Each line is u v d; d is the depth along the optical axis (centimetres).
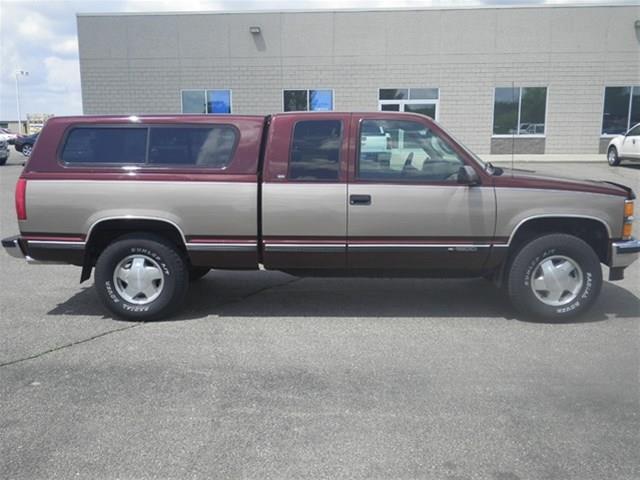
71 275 741
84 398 391
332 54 2258
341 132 529
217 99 2319
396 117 529
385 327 534
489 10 2203
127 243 543
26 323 550
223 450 326
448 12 2211
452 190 524
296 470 306
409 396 392
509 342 493
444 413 367
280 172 529
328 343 493
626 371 430
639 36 2212
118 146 541
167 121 541
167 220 532
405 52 2244
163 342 498
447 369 436
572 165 2078
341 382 415
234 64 2288
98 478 300
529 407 375
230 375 429
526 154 2300
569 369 435
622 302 606
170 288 548
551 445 329
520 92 2259
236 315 573
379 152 529
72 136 545
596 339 498
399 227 528
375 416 364
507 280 548
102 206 533
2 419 362
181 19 2270
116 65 2309
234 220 532
